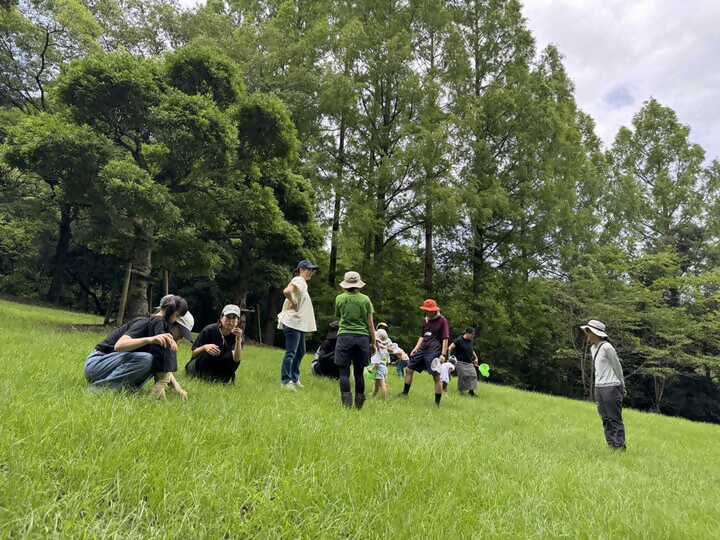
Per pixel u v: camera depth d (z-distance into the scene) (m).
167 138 11.80
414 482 2.96
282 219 16.42
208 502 2.19
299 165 21.83
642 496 3.86
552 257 25.41
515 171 23.36
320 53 22.91
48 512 1.83
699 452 7.72
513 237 24.03
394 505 2.54
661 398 28.77
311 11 24.42
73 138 11.18
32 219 26.80
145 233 13.52
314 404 5.53
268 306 23.80
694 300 27.06
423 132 19.88
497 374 24.45
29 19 23.20
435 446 4.08
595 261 25.58
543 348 26.36
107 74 11.80
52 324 12.52
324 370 9.10
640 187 33.16
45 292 30.34
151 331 4.52
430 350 8.09
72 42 23.66
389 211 22.81
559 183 23.47
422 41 23.50
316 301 22.97
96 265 28.92
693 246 32.34
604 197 29.34
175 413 3.71
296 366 7.30
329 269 24.70
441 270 25.33
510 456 4.50
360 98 22.16
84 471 2.26
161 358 4.48
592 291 24.73
